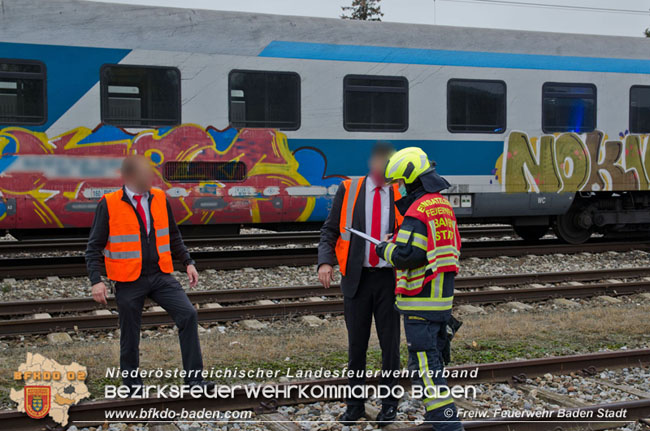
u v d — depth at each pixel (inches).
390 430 173.3
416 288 160.4
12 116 346.3
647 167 467.2
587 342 257.3
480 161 427.8
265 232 579.5
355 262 175.5
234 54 381.1
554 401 192.4
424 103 415.2
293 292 328.8
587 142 452.1
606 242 518.0
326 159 397.7
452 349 245.3
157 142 368.5
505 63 432.1
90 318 271.1
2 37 343.9
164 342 247.8
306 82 393.4
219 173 380.8
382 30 408.8
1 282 345.4
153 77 368.5
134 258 185.5
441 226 161.3
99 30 359.6
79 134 356.2
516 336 264.2
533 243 514.3
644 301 337.4
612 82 457.7
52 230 376.8
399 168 161.5
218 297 316.8
